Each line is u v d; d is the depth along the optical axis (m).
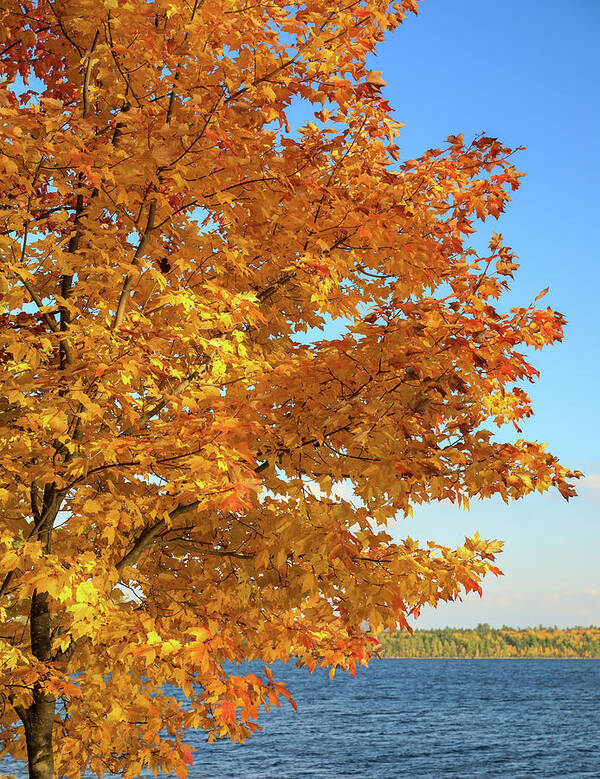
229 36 4.23
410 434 4.19
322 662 4.99
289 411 4.42
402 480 3.94
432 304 4.08
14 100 5.63
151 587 5.16
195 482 3.92
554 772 31.44
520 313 4.59
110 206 4.79
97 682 4.73
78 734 4.83
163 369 3.94
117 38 4.51
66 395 4.23
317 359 4.26
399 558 4.22
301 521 4.15
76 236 5.17
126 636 4.03
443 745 41.38
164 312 5.00
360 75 4.72
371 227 4.40
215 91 4.31
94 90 4.93
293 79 4.81
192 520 5.05
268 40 4.41
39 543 3.90
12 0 5.34
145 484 5.09
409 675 165.38
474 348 4.24
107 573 4.15
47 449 4.23
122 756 5.41
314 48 4.70
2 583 4.66
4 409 4.75
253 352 4.97
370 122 4.86
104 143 4.46
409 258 4.64
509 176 5.14
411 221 5.08
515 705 75.19
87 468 3.93
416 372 3.87
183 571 5.54
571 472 4.77
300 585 4.39
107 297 4.81
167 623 4.80
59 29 5.40
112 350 3.85
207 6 3.99
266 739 43.41
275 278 5.23
